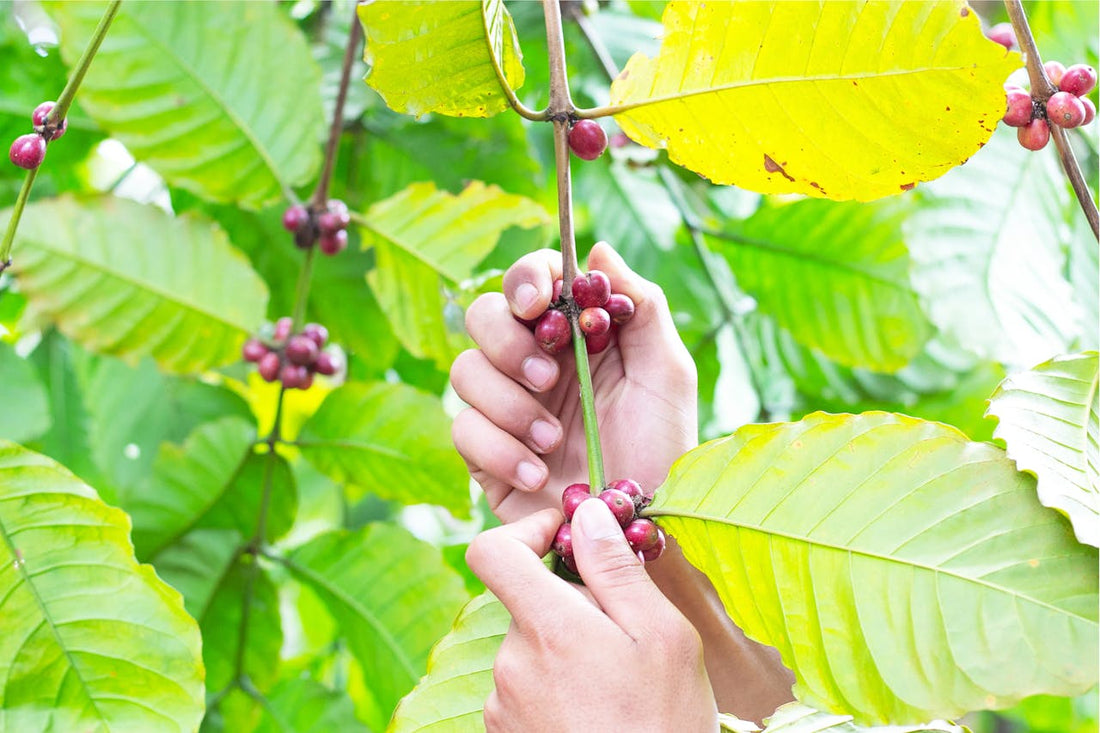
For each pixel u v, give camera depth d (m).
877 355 1.17
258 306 1.04
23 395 1.06
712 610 0.91
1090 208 0.77
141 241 1.02
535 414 0.89
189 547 1.03
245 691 1.02
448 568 1.02
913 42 0.73
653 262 1.23
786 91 0.76
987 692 0.69
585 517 0.76
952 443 0.72
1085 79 0.77
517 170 1.15
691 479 0.76
